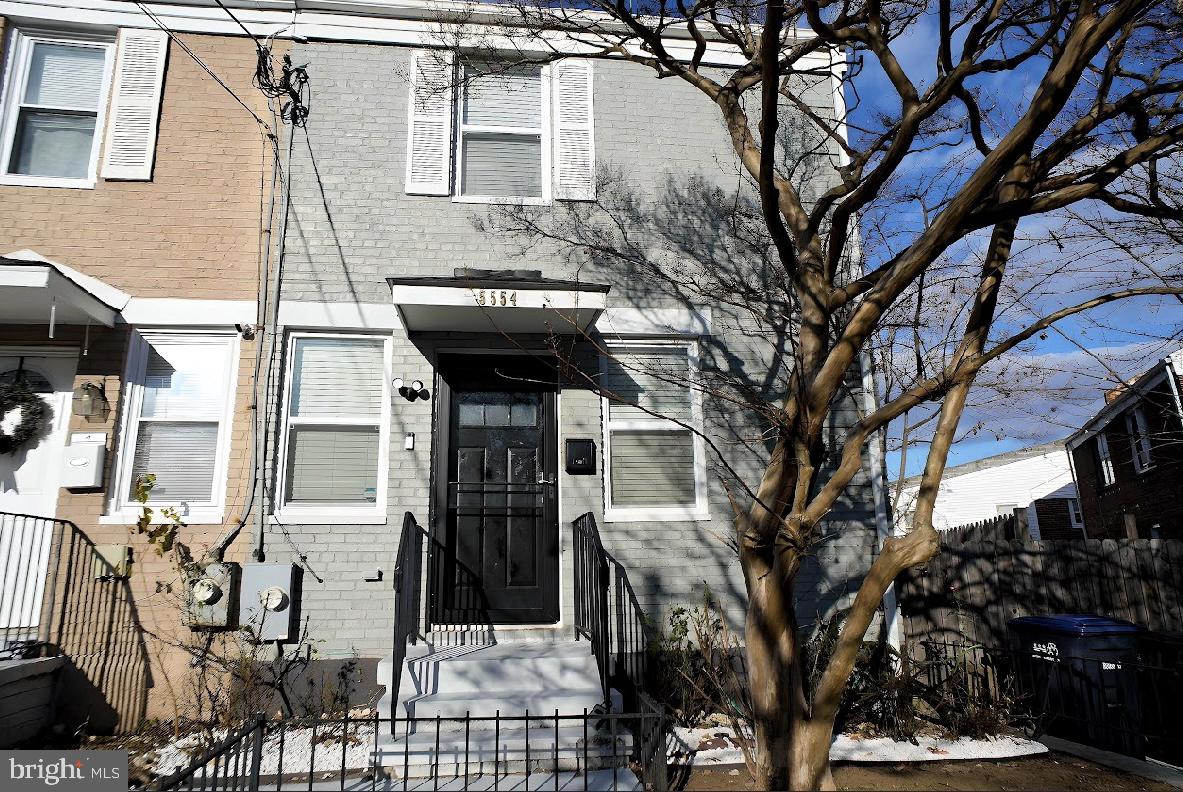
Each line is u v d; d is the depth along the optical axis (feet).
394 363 23.52
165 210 23.81
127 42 24.71
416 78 25.58
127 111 24.30
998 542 24.41
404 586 18.28
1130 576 22.59
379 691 21.12
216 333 23.49
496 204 25.16
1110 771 17.70
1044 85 12.65
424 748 16.81
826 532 24.38
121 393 22.70
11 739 18.42
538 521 23.56
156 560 21.67
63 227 23.35
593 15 26.16
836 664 12.93
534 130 26.43
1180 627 21.63
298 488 22.88
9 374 22.99
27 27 24.73
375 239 24.30
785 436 13.29
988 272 14.56
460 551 23.03
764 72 12.68
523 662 19.30
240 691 20.53
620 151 26.23
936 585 24.11
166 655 21.15
